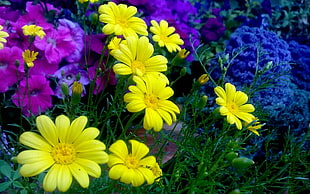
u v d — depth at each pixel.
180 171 0.34
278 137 0.63
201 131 0.57
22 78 0.51
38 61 0.53
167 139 0.34
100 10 0.32
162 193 0.31
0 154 0.41
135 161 0.24
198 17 0.95
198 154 0.34
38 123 0.22
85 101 0.59
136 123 0.59
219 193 0.42
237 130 0.34
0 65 0.49
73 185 0.29
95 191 0.33
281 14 1.08
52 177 0.21
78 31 0.57
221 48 0.85
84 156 0.22
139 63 0.29
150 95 0.26
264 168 0.58
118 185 0.33
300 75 0.77
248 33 0.71
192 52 0.75
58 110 0.58
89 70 0.56
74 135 0.23
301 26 1.08
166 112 0.26
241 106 0.31
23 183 0.32
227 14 0.95
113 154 0.24
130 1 0.63
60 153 0.22
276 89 0.66
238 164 0.25
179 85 0.78
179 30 0.70
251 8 0.98
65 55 0.54
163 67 0.30
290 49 0.82
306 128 0.64
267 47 0.70
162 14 0.75
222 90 0.30
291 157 0.37
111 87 0.59
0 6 0.63
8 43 0.52
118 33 0.31
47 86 0.52
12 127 0.54
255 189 0.35
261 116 0.45
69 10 0.62
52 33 0.54
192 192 0.28
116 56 0.28
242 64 0.68
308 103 0.69
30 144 0.22
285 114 0.64
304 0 1.14
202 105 0.33
